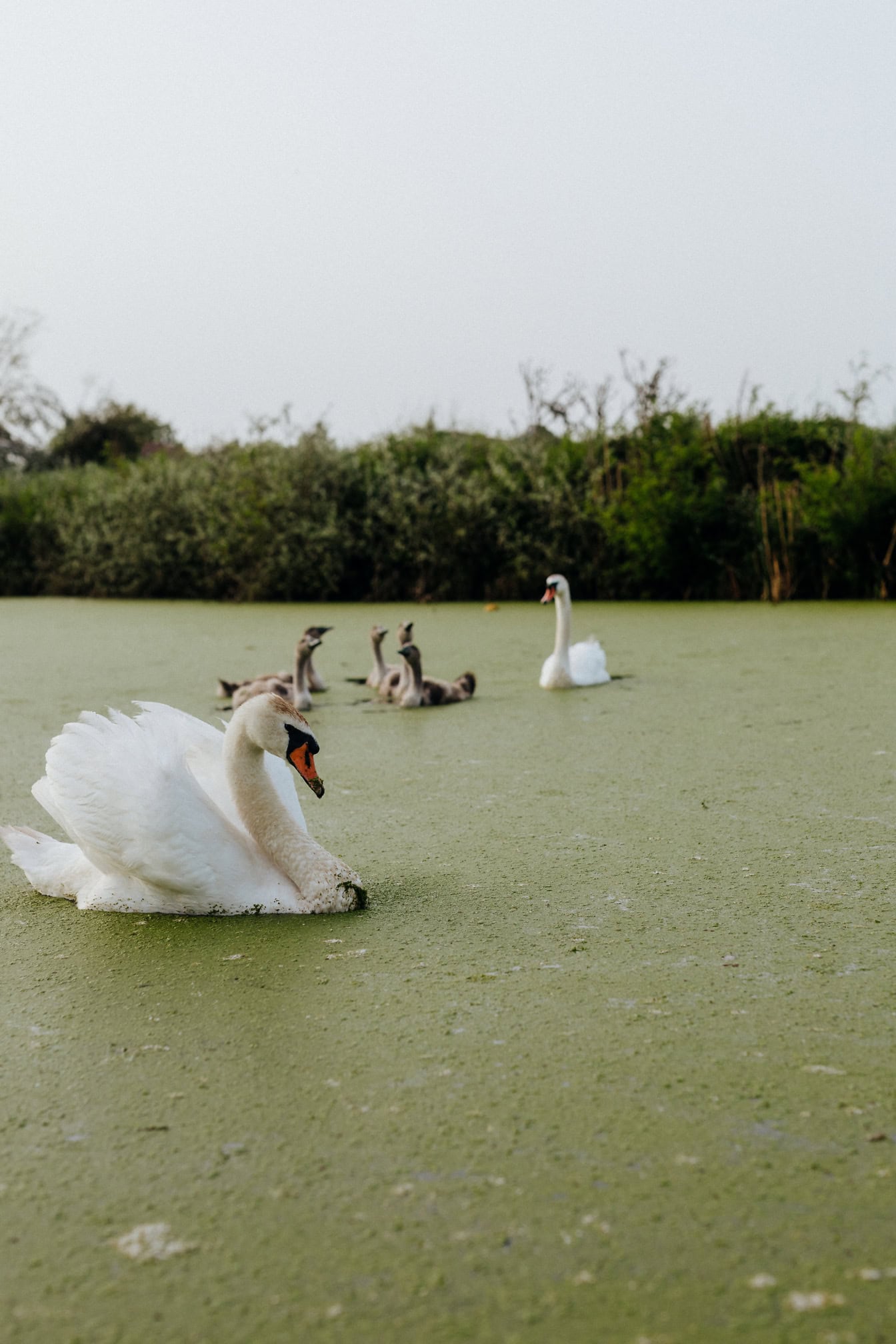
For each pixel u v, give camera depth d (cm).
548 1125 289
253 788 456
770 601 1727
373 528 1972
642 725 810
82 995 376
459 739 786
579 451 1970
